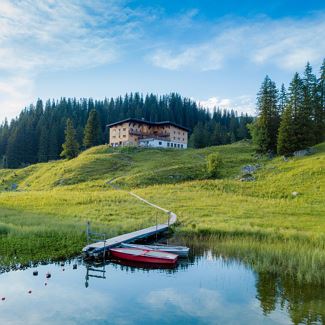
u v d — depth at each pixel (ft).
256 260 65.72
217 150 299.38
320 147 219.00
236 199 143.74
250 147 299.99
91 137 368.68
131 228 93.66
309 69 250.98
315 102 241.96
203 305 45.37
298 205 126.93
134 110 593.42
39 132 437.17
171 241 82.99
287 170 188.03
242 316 42.01
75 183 218.59
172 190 169.78
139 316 42.01
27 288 50.31
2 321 40.04
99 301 46.44
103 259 68.49
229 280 55.06
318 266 59.93
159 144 354.95
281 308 44.39
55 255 65.77
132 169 244.42
